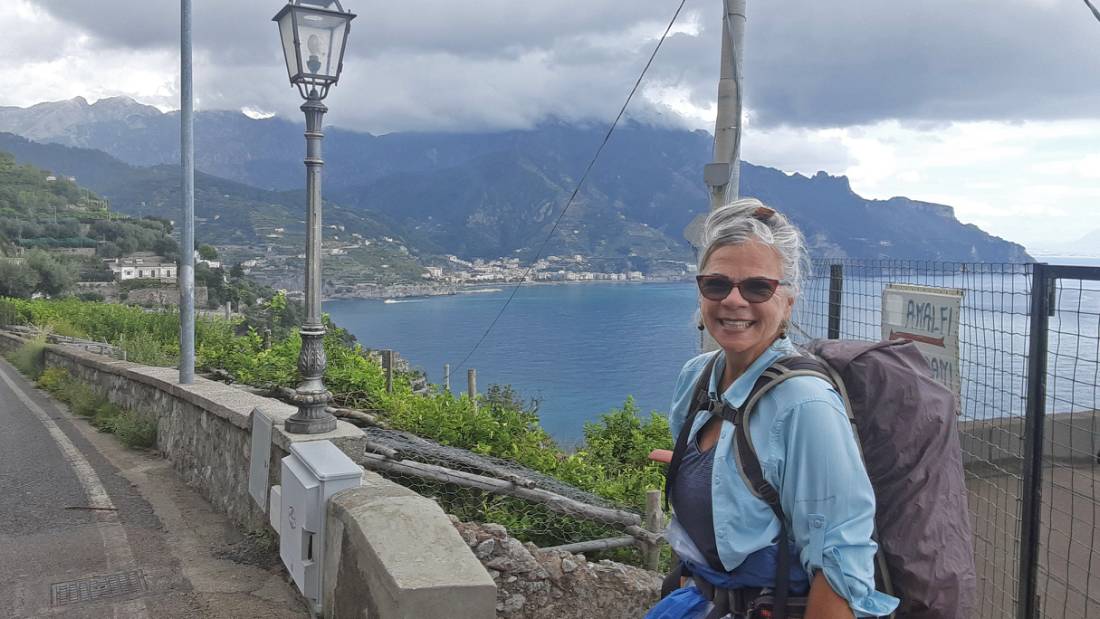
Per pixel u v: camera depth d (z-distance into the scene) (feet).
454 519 18.28
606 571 19.66
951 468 5.75
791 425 5.47
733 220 6.28
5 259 284.82
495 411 34.14
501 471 24.04
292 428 16.53
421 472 21.26
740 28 18.57
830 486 5.28
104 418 36.78
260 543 18.19
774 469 5.53
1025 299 10.35
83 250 478.18
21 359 67.31
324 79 17.16
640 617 19.92
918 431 5.65
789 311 6.28
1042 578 12.10
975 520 12.26
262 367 32.58
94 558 17.88
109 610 14.80
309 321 16.76
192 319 28.89
